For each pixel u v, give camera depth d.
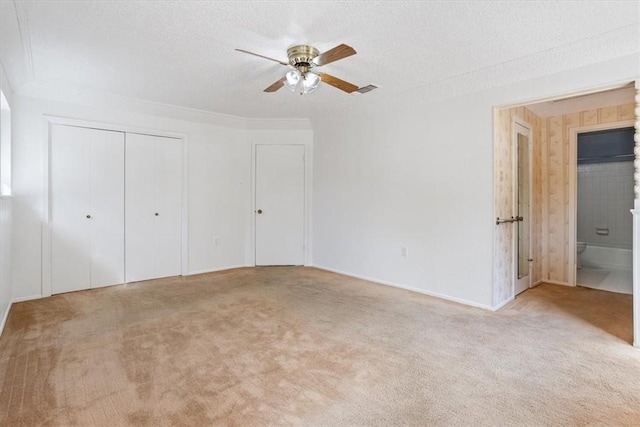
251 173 5.26
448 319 3.03
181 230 4.68
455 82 3.35
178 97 3.94
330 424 1.62
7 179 3.34
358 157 4.57
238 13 2.14
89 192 3.95
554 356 2.32
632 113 3.80
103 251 4.07
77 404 1.76
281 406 1.75
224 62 2.92
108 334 2.66
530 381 2.00
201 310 3.25
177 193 4.64
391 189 4.17
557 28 2.32
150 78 3.31
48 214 3.66
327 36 2.45
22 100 3.47
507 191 3.57
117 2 2.01
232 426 1.60
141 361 2.22
